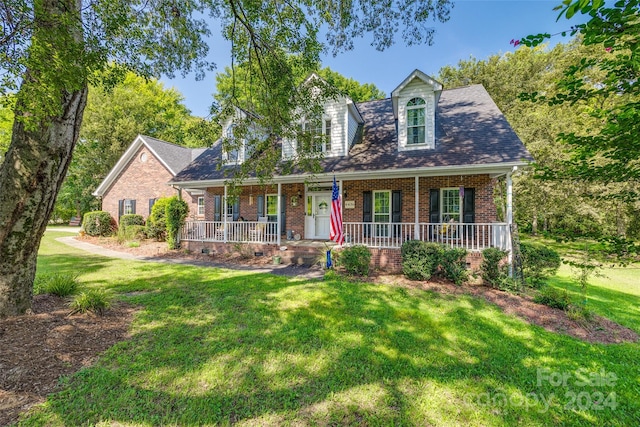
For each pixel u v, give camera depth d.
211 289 6.88
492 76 21.88
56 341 3.84
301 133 6.91
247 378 3.36
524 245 8.25
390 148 10.35
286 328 4.74
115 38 4.48
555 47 19.25
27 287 4.54
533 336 4.73
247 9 5.79
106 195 19.47
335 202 9.06
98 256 11.52
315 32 6.16
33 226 4.45
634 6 1.89
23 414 2.64
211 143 7.09
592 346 4.50
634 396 3.29
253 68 6.80
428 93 9.70
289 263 10.25
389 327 4.88
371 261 9.29
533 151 12.87
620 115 2.51
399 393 3.18
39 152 4.30
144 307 5.56
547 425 2.80
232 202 7.57
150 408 2.84
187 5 6.08
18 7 2.73
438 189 10.57
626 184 9.16
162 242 15.20
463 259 8.33
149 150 18.17
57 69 2.87
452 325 5.03
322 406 2.95
